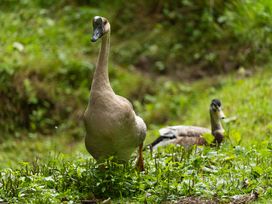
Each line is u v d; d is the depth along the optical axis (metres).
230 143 10.61
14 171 8.88
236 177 8.34
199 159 8.74
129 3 20.27
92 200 7.85
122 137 8.07
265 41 17.70
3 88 15.59
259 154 9.12
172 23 19.61
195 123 14.12
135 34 19.62
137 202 7.74
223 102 14.65
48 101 16.02
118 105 8.04
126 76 17.67
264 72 16.33
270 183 8.20
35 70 16.42
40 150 14.27
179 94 17.12
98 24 8.39
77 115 15.96
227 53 18.05
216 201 7.68
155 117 16.17
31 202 7.66
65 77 16.78
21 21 19.33
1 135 15.06
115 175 8.03
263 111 13.25
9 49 16.95
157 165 8.66
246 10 18.12
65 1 20.59
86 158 9.68
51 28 18.98
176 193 7.87
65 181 8.27
